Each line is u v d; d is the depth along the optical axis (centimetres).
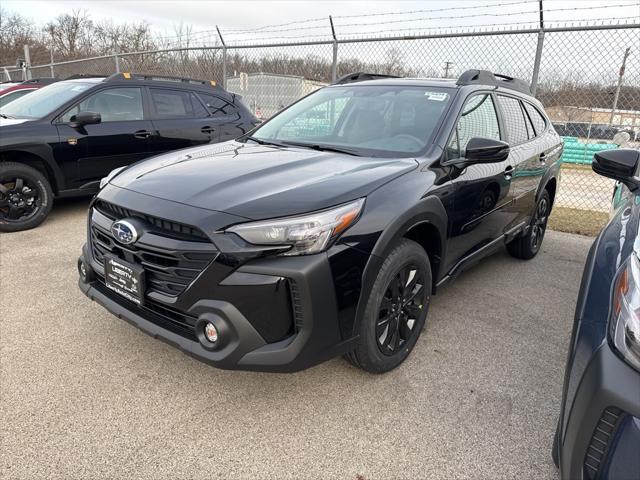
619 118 944
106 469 201
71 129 539
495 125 367
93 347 291
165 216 219
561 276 441
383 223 233
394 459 212
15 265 420
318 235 210
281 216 209
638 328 146
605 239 214
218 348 209
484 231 348
